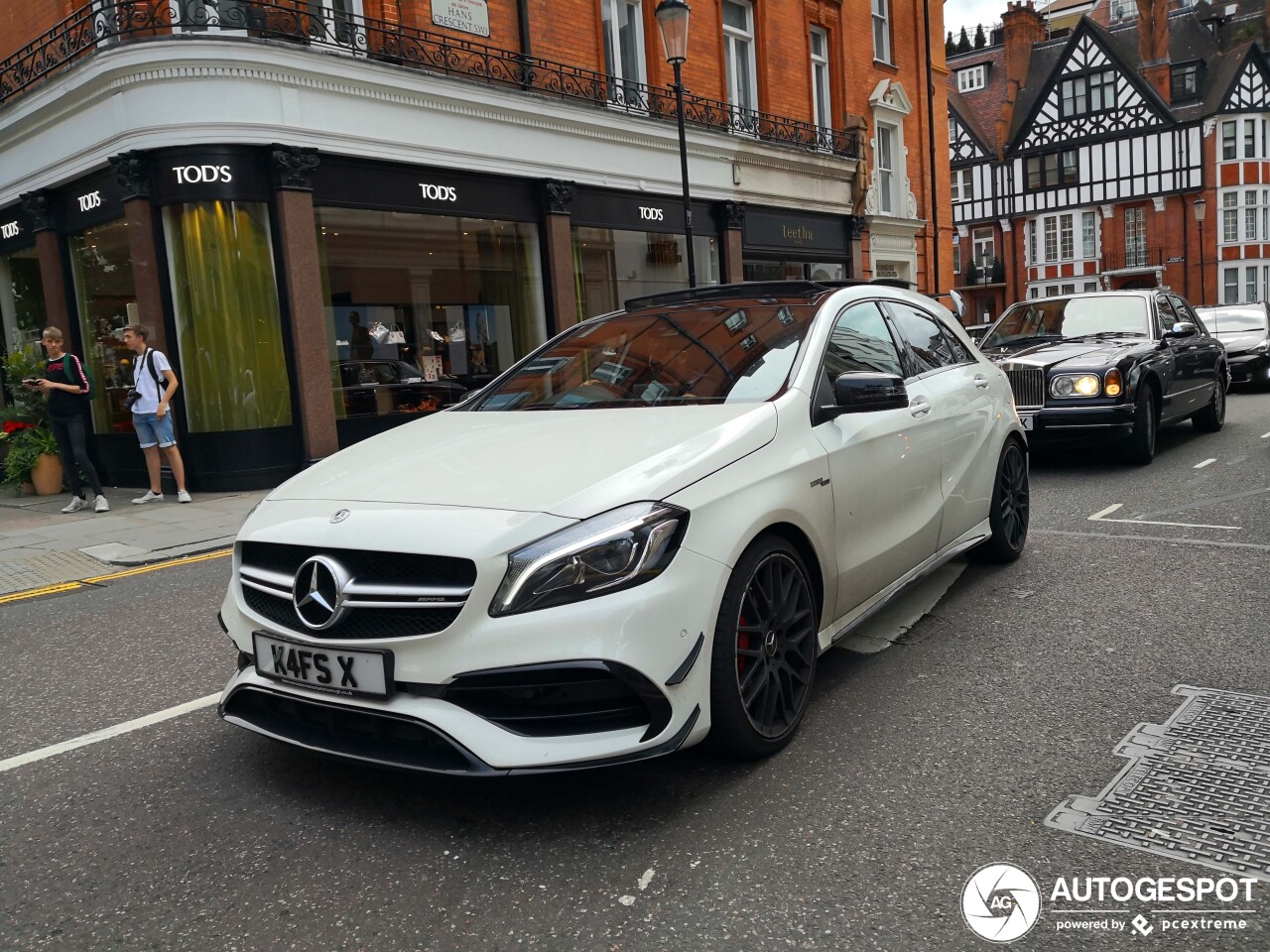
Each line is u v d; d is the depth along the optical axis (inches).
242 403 418.9
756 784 115.2
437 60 487.2
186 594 234.8
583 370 159.8
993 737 125.8
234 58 398.3
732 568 111.8
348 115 438.0
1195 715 129.0
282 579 112.1
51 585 254.8
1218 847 97.4
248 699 118.1
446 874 98.9
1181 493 286.2
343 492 118.2
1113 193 1902.1
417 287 482.3
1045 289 2001.7
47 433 452.8
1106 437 323.3
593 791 115.1
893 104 853.2
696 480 112.0
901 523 156.7
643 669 100.1
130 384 452.1
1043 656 154.9
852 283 173.2
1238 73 1786.4
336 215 446.0
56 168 458.0
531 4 534.9
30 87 465.7
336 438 441.7
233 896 96.7
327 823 110.9
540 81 536.4
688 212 479.8
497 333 523.8
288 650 109.3
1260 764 114.3
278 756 131.6
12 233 507.5
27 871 104.1
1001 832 102.3
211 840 108.3
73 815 116.5
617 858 100.3
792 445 128.4
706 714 107.8
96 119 425.7
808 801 110.7
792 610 124.4
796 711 125.6
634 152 586.9
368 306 461.1
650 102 607.5
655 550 103.8
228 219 411.2
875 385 134.1
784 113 733.3
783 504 120.7
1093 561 213.0
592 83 566.6
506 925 89.7
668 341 159.3
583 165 554.3
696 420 126.9
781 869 97.0
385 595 103.4
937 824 104.4
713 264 667.4
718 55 671.8
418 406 483.5
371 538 105.1
